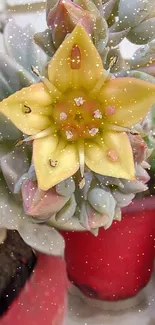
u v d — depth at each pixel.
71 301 0.08
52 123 0.05
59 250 0.06
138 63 0.05
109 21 0.06
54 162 0.05
